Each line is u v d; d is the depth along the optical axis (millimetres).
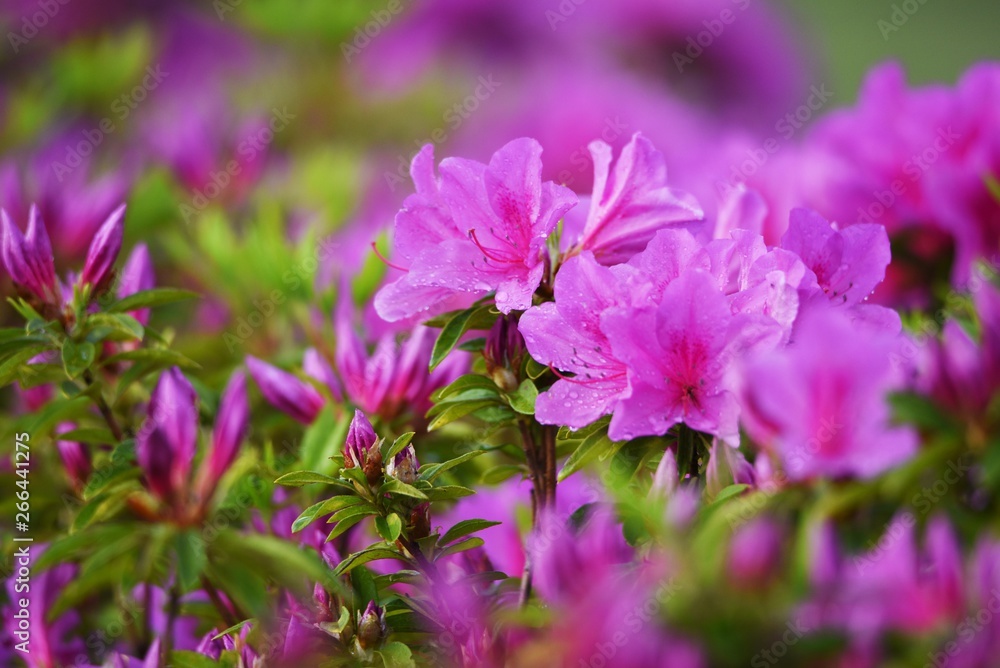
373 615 711
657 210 719
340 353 799
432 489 719
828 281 710
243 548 729
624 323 685
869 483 660
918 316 794
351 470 716
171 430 742
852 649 653
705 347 686
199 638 798
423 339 789
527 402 716
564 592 674
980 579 654
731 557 653
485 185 713
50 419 775
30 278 764
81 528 744
